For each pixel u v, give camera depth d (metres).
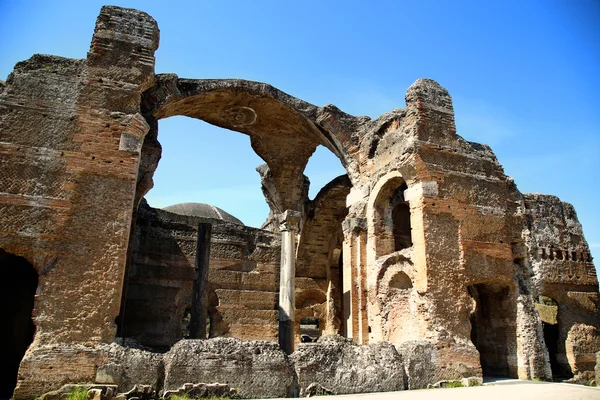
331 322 29.31
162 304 25.64
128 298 24.95
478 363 17.00
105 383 12.88
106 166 15.41
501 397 12.89
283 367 13.96
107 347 13.47
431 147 19.31
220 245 28.56
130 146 15.90
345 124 23.64
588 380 19.86
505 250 19.47
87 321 13.83
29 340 18.83
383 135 21.95
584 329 20.64
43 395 12.44
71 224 14.53
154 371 13.12
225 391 13.18
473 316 21.06
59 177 14.84
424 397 13.08
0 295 19.06
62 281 13.98
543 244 20.86
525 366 18.17
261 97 23.06
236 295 28.16
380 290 20.17
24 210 14.24
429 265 17.69
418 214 18.47
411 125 19.75
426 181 18.75
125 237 14.95
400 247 25.02
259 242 29.77
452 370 16.50
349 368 14.77
